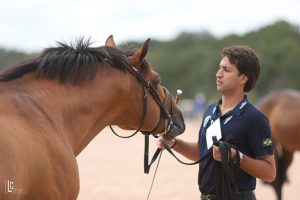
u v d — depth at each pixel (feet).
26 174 20.36
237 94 27.04
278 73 367.04
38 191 21.07
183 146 29.66
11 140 20.26
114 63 26.13
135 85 26.84
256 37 427.74
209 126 27.22
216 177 26.43
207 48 430.20
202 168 27.14
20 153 20.33
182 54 426.51
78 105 24.62
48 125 22.76
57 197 21.91
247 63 26.53
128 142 134.62
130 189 64.34
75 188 22.86
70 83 24.75
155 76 27.91
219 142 25.43
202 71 378.32
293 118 60.70
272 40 402.72
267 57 373.20
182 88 383.24
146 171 29.07
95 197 58.34
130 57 27.02
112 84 25.79
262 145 26.09
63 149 22.66
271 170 26.04
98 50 25.88
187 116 239.30
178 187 66.59
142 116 27.30
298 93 64.69
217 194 26.40
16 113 21.86
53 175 21.75
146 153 28.96
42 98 23.52
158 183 69.72
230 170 25.44
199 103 235.20
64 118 24.04
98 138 150.61
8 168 19.53
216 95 304.09
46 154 21.70
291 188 67.36
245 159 25.54
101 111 25.62
